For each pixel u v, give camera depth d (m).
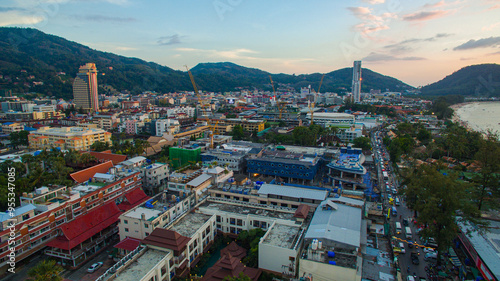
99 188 121.69
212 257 101.00
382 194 152.62
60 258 96.75
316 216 95.88
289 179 175.50
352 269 72.12
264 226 102.75
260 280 81.25
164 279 81.56
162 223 102.62
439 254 90.81
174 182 127.62
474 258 89.19
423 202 105.81
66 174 149.50
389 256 91.31
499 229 102.88
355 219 92.19
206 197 122.06
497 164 122.44
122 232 103.06
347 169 162.25
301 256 79.06
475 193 123.81
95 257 101.75
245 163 194.38
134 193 127.88
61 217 104.88
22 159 168.25
